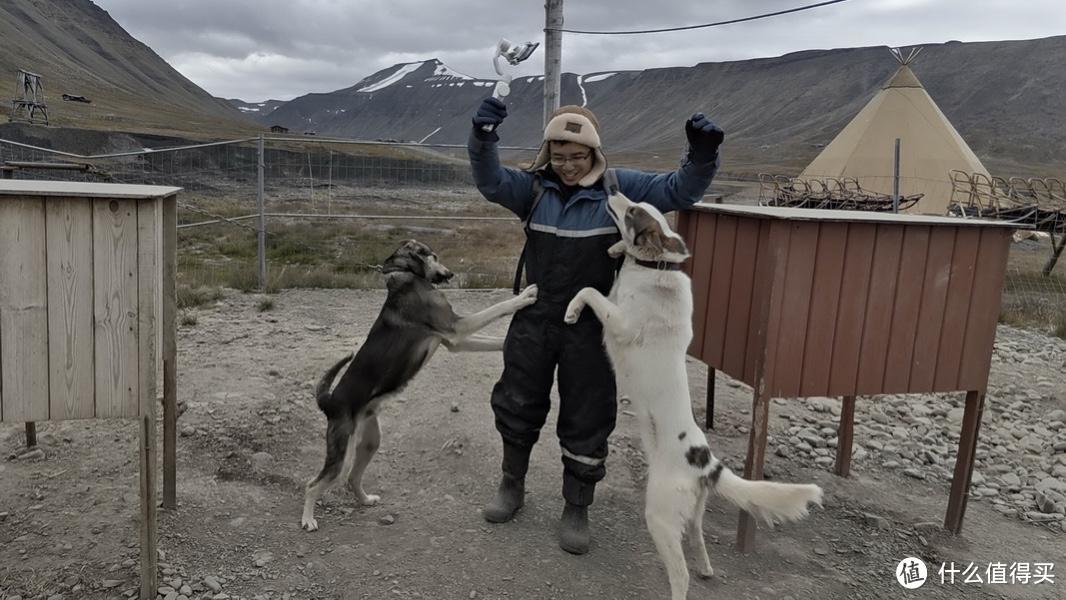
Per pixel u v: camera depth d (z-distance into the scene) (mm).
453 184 29875
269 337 7242
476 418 5309
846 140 21062
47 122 43344
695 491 3199
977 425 4082
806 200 16172
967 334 3980
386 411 5426
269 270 10398
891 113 20375
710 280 4219
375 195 27953
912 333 3861
